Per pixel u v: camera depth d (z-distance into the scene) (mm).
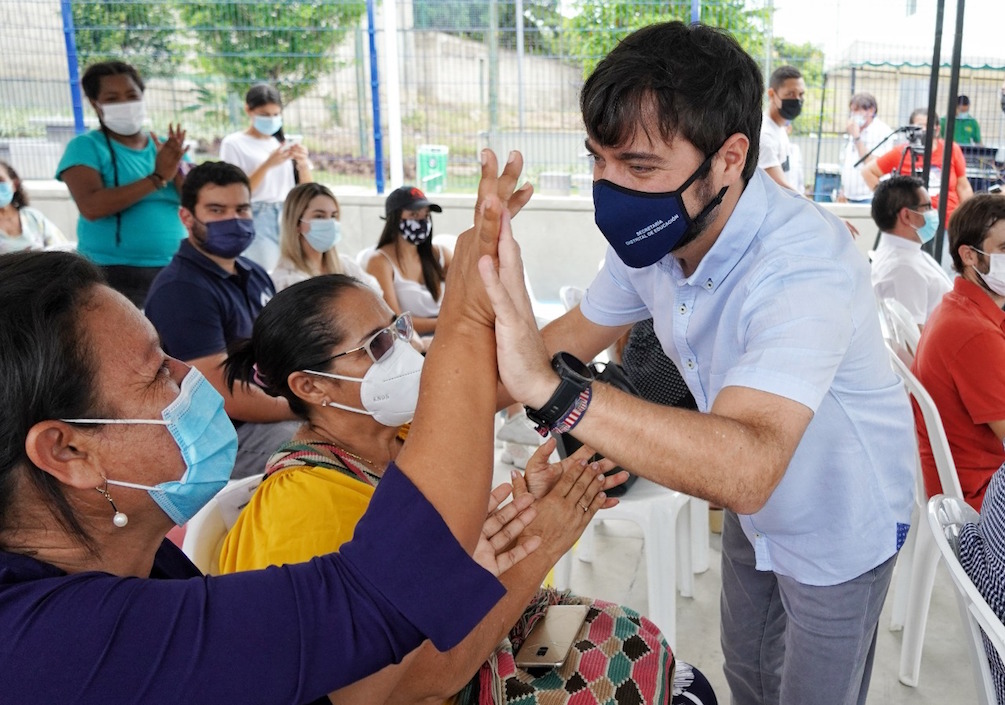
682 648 2730
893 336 3217
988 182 5332
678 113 1269
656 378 2518
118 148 4434
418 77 7262
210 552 1710
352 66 7172
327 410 1653
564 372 1107
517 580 1378
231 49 7094
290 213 3857
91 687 721
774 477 1208
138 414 847
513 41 7070
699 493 1175
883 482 1610
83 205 4320
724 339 1488
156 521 910
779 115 6082
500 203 923
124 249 4387
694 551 3107
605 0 6816
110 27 7027
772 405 1260
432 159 7422
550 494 1456
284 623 765
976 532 1506
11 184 5055
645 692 1440
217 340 3049
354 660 782
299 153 5438
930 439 2424
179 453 879
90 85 4324
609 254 1781
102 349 820
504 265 951
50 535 832
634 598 2977
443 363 899
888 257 4094
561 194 7285
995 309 2523
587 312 1853
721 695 2541
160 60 7113
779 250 1380
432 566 803
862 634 1696
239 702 748
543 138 7234
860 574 1639
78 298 814
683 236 1383
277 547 1414
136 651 731
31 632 726
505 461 2885
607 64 1319
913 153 5574
